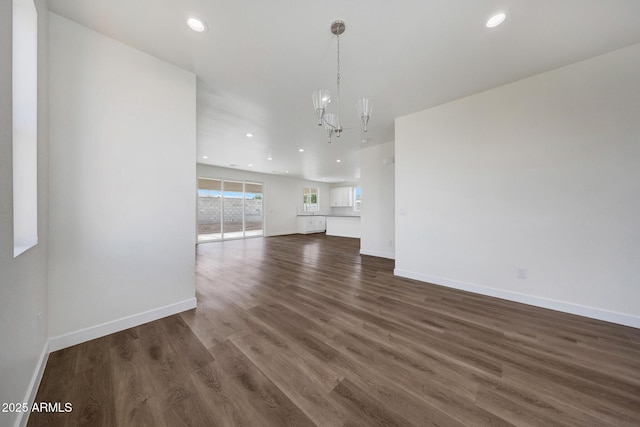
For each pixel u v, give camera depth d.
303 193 9.94
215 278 3.43
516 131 2.51
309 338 1.83
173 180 2.21
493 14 1.62
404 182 3.44
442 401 1.23
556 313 2.26
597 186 2.12
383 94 2.77
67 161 1.67
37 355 1.33
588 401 1.23
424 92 2.73
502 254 2.63
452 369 1.48
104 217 1.84
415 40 1.88
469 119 2.83
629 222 2.01
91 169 1.77
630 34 1.82
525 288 2.49
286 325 2.03
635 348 1.69
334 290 2.93
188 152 2.31
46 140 1.54
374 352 1.65
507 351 1.67
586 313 2.18
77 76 1.71
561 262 2.30
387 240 4.91
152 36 1.84
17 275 1.05
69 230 1.69
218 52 2.03
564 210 2.28
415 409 1.18
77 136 1.71
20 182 1.29
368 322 2.09
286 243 7.03
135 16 1.64
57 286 1.64
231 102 2.95
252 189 8.61
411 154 3.35
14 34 1.29
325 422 1.10
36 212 1.33
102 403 1.19
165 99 2.15
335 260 4.68
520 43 1.92
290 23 1.71
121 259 1.92
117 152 1.89
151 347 1.69
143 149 2.03
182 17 1.65
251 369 1.47
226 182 7.85
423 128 3.22
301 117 3.42
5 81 0.91
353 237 8.30
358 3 1.53
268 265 4.25
